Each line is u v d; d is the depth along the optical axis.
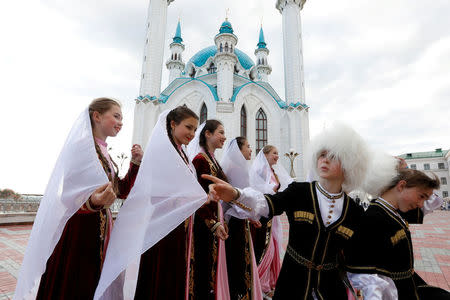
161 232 1.38
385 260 1.15
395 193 1.34
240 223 2.18
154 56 23.84
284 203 1.24
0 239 5.88
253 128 25.03
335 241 1.14
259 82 29.84
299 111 24.00
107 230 1.63
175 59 36.50
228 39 27.28
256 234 2.84
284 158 24.00
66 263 1.36
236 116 24.05
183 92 25.80
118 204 11.45
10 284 2.97
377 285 1.04
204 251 1.88
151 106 22.86
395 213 1.29
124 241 1.34
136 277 1.35
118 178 1.97
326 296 1.08
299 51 25.36
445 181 47.69
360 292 2.04
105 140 1.83
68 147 1.37
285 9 26.34
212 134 2.27
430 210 1.73
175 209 1.45
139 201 1.41
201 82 25.31
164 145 1.55
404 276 1.18
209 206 1.87
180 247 1.57
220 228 1.76
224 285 1.94
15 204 9.55
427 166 50.03
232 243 2.12
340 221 1.13
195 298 1.77
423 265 4.30
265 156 3.28
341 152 1.09
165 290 1.43
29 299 1.27
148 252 1.53
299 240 1.19
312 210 1.18
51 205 1.28
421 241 6.82
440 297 1.16
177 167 1.51
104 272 1.30
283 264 1.26
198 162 2.05
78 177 1.31
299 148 23.14
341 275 1.19
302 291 1.11
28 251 1.25
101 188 1.31
